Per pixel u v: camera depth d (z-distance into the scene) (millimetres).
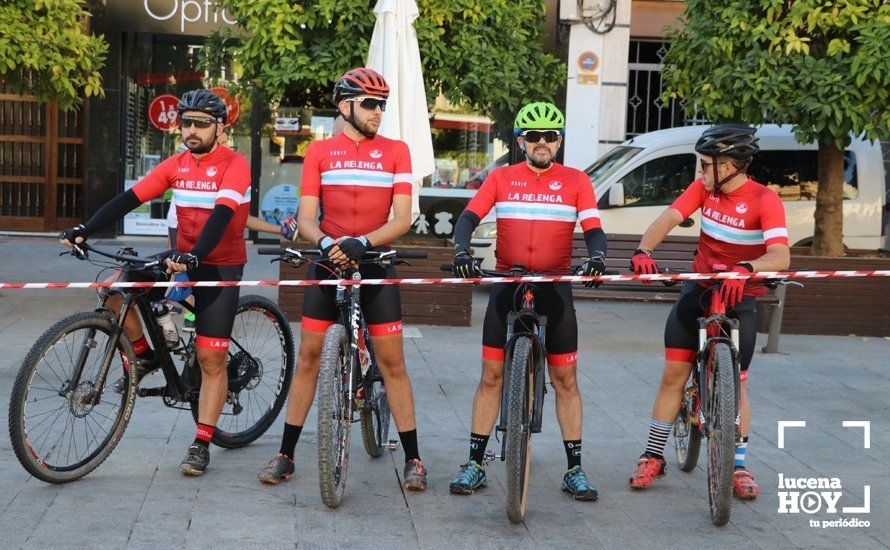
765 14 9266
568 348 4875
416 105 8758
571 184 4887
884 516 4711
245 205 5137
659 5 14570
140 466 5055
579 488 4801
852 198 11727
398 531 4316
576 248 10586
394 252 4758
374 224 4922
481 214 4906
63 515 4316
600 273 4609
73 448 4941
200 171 5090
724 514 4438
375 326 4875
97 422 4992
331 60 9680
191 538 4125
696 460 5262
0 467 4918
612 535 4367
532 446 5730
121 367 4984
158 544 4043
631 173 11547
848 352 8820
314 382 4934
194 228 5121
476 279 4645
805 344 9164
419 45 9984
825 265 9594
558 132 4793
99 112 14969
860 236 11711
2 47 8789
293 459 5004
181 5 14711
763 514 4707
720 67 9305
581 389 7121
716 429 4555
